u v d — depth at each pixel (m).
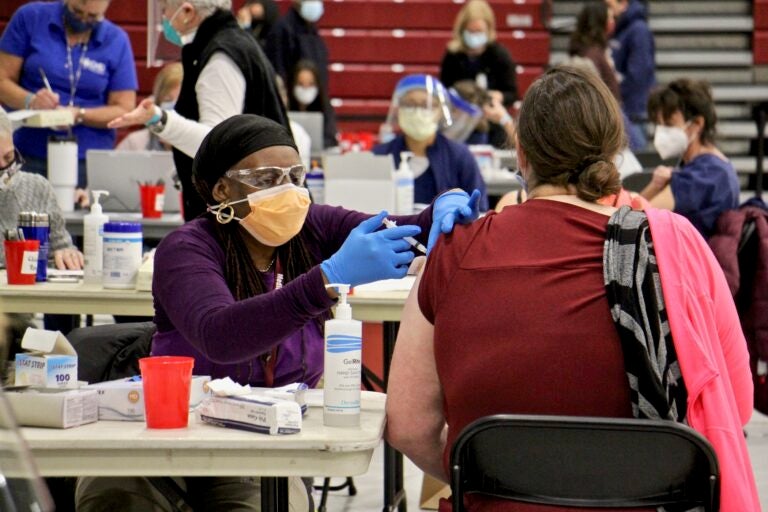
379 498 10.70
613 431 4.77
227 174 6.03
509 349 4.93
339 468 5.06
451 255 5.16
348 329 5.28
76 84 15.43
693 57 26.95
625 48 23.56
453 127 16.48
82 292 8.70
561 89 5.18
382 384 9.77
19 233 8.98
